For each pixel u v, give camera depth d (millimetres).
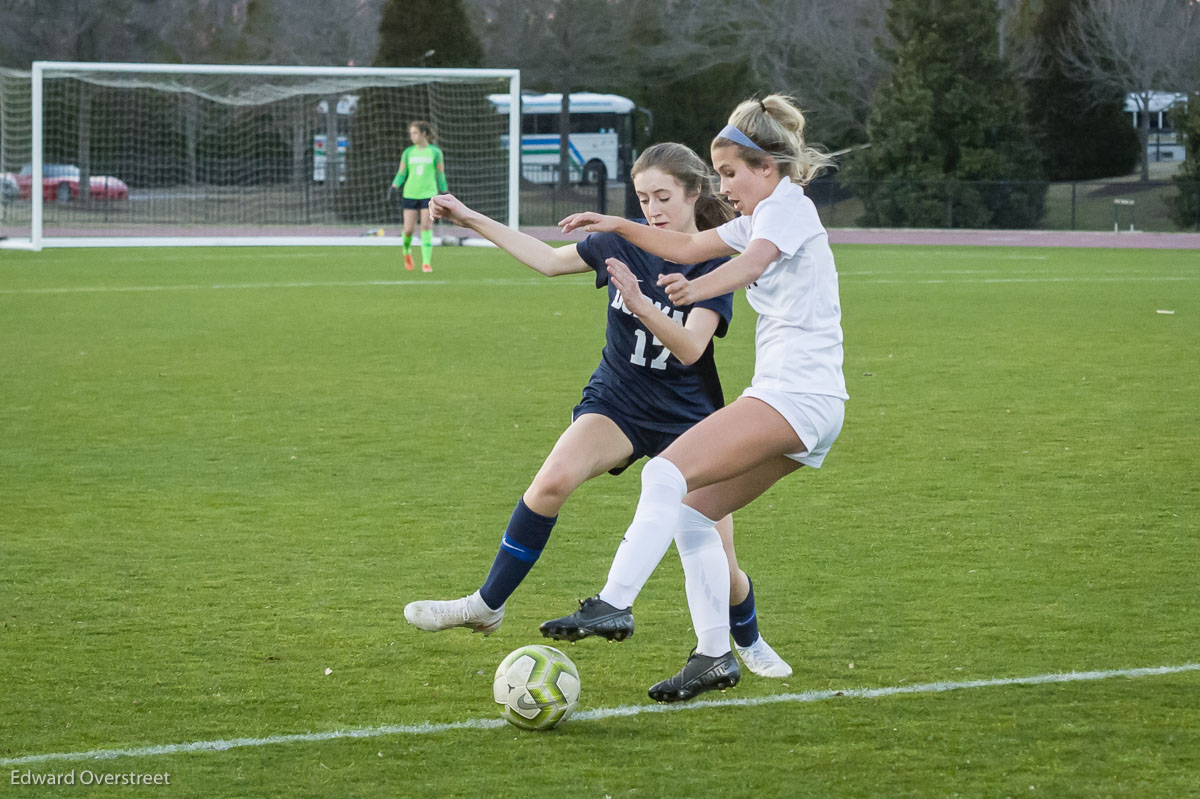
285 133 144000
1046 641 17812
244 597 19594
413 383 39781
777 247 14375
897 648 17562
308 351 46500
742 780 13477
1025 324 55844
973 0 146375
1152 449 30719
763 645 16719
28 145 118625
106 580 20375
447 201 17344
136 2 170500
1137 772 13672
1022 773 13656
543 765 13828
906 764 13875
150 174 138875
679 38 170500
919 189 142750
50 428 32594
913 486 27109
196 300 63812
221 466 28625
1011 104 146875
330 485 26969
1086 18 166375
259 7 175000
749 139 14898
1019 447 30922
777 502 25812
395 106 136375
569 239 118062
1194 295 69375
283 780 13414
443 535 23203
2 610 18828
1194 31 162125
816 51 171375
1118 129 173625
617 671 16750
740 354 47438
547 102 168625
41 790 13109
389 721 14992
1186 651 17391
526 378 40812
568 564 21594
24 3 164625
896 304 64562
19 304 61188
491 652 17375
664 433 16562
